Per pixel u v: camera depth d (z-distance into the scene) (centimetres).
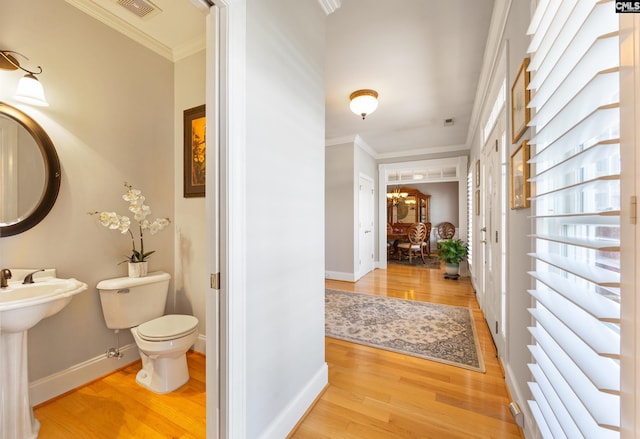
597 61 67
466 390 174
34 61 157
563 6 78
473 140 407
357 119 384
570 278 102
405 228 814
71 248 173
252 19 115
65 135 170
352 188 470
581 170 95
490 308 257
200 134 218
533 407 107
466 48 226
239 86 107
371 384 181
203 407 159
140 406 159
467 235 500
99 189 186
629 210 52
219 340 106
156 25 199
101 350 187
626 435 52
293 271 146
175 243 232
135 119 206
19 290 140
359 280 481
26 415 134
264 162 123
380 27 202
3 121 150
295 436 138
